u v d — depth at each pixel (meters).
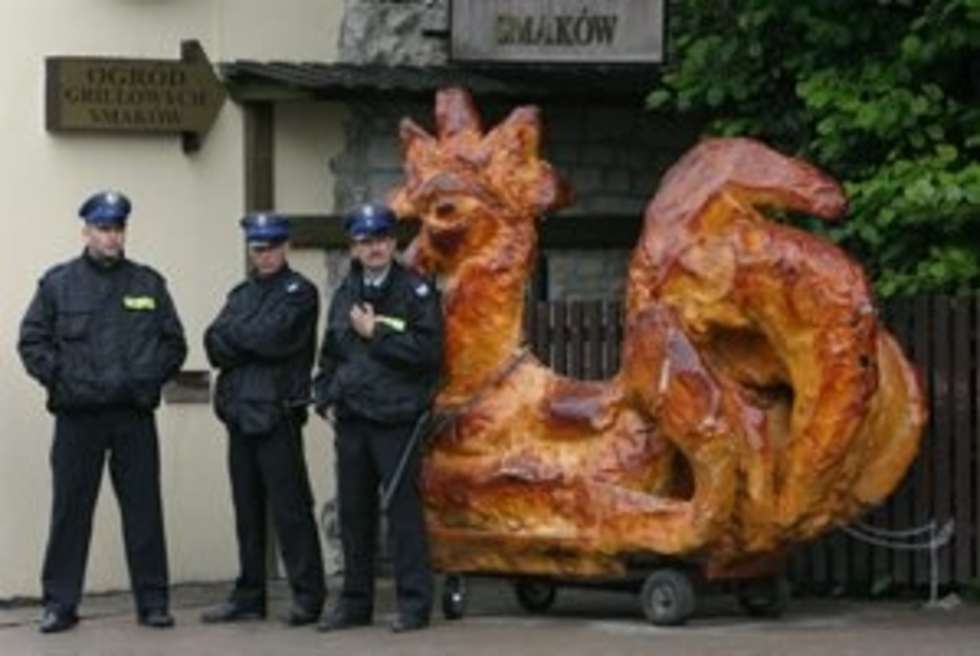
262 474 16.25
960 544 16.73
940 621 15.81
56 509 16.14
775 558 15.68
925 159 16.75
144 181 18.36
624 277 19.67
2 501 17.75
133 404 16.14
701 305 15.36
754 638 15.01
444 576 16.42
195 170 18.56
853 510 15.48
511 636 15.33
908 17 17.39
